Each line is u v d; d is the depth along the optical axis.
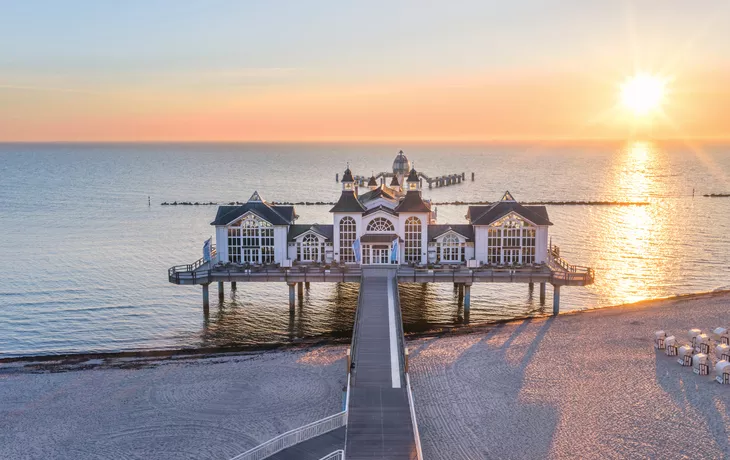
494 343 67.56
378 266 83.88
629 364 60.38
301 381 58.19
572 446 45.84
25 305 84.75
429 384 56.94
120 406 53.06
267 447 43.38
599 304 86.62
